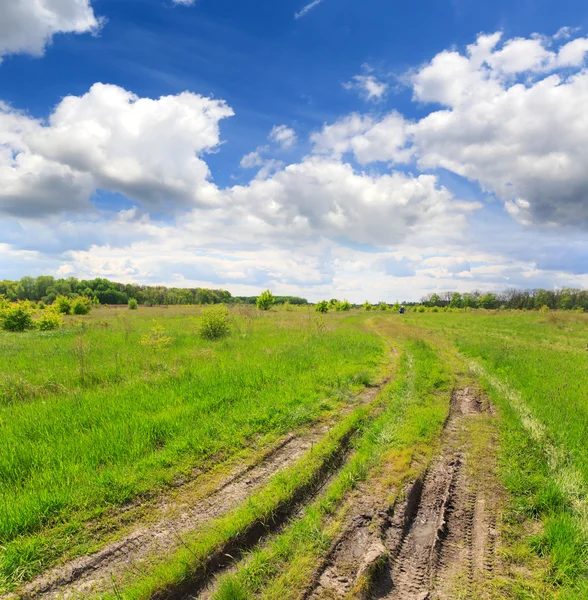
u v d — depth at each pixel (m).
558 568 3.17
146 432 5.61
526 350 14.71
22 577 3.06
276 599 2.86
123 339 14.63
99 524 3.72
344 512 3.96
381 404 7.68
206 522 3.78
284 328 19.55
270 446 5.57
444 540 3.61
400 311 57.12
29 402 7.24
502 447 5.58
